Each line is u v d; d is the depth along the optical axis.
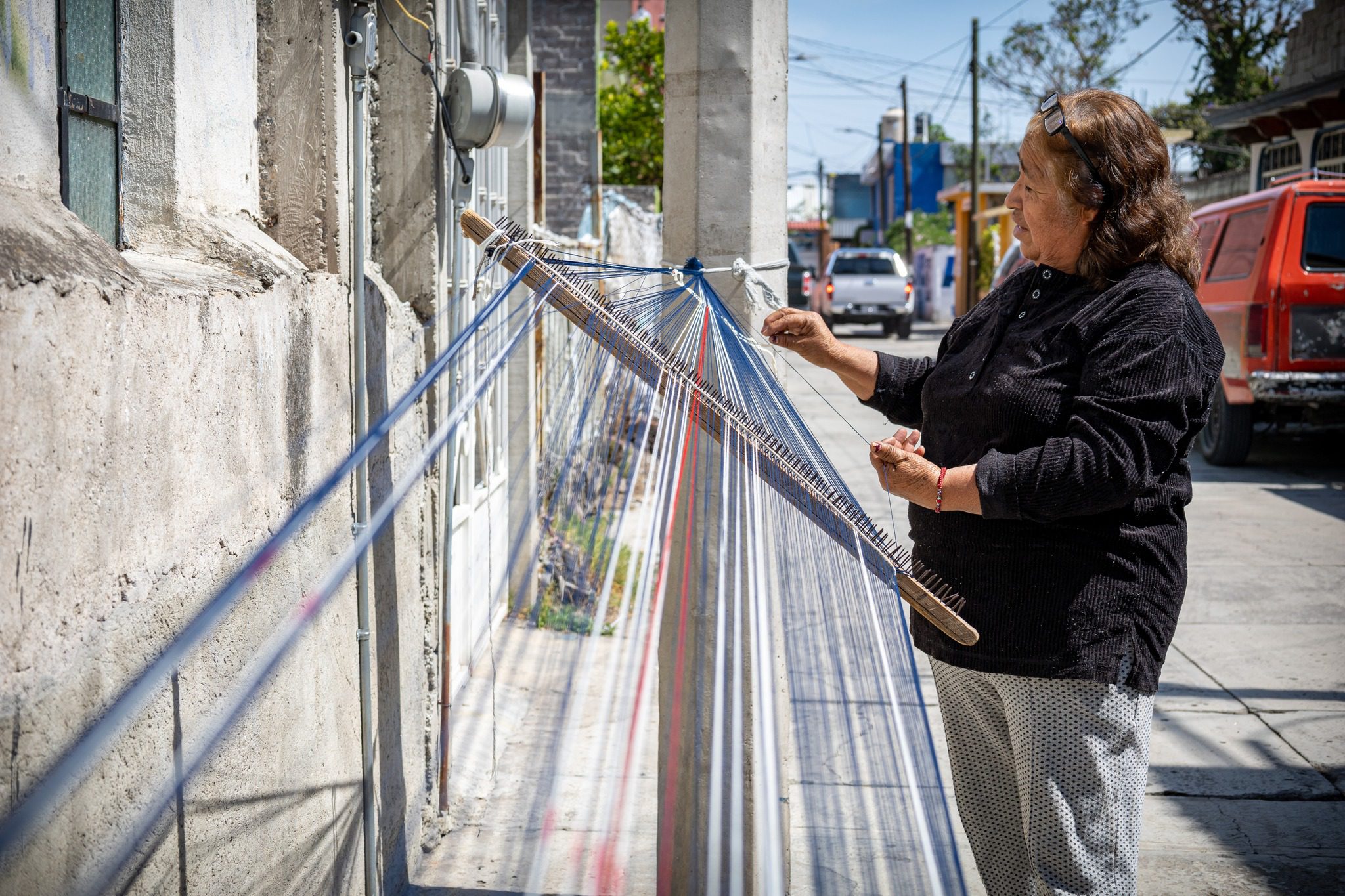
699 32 2.27
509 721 3.36
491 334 2.52
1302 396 8.20
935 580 1.92
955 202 34.47
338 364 2.24
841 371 2.30
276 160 2.33
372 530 1.19
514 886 2.58
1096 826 1.83
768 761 1.47
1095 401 1.74
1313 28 13.73
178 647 0.87
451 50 3.26
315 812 2.07
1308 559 6.02
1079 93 1.86
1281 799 3.39
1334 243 8.24
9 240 1.22
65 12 1.72
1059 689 1.82
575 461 2.22
